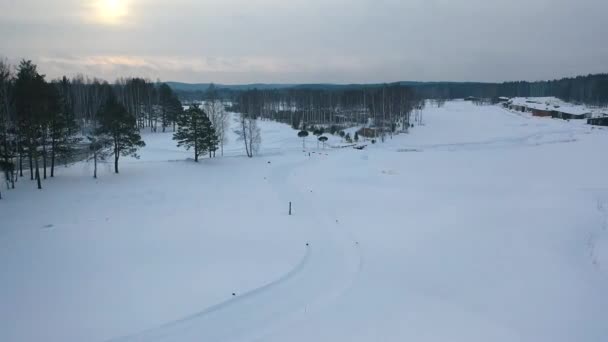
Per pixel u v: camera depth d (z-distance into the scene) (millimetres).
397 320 17203
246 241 25859
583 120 118750
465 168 54812
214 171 49594
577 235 27891
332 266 22594
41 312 17172
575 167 54688
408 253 24688
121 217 30609
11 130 38500
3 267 21328
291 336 15938
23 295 18500
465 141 84125
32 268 21266
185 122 54125
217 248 24516
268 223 29781
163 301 18234
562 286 20547
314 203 36031
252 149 66938
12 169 38188
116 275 20609
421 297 19297
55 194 36469
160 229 27844
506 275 21812
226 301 18391
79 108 85688
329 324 16812
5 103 38969
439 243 26375
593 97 180750
